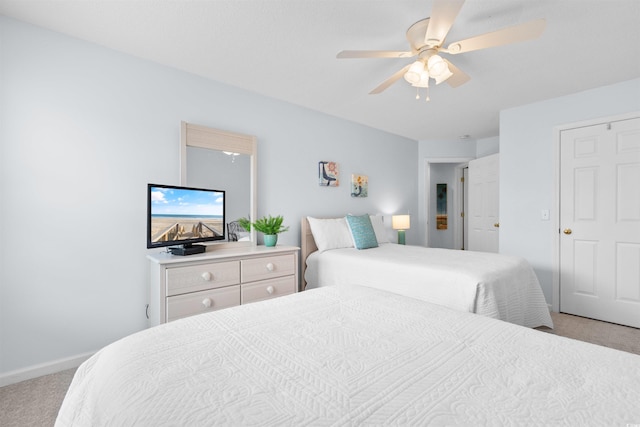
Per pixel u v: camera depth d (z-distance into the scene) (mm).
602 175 2979
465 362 817
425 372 767
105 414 641
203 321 1107
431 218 6359
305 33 2062
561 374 746
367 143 4324
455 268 2322
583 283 3109
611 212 2939
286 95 3182
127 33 2092
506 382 718
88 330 2209
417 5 1761
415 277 2416
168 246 2283
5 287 1933
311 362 818
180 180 2586
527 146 3434
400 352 879
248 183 3033
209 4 1782
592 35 2053
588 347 887
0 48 1906
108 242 2287
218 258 2324
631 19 1874
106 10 1848
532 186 3414
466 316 1175
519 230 3512
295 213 3494
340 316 1178
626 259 2871
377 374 758
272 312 1216
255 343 934
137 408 624
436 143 5117
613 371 748
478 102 3365
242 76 2736
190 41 2182
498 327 1059
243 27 2002
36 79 2018
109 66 2283
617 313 2918
